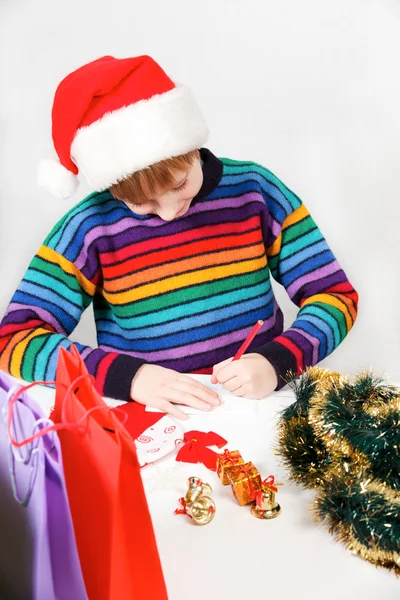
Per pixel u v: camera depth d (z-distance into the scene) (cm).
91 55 259
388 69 254
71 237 127
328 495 73
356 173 248
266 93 256
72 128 106
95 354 114
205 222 129
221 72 256
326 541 74
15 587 65
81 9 255
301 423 82
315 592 67
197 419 100
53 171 115
